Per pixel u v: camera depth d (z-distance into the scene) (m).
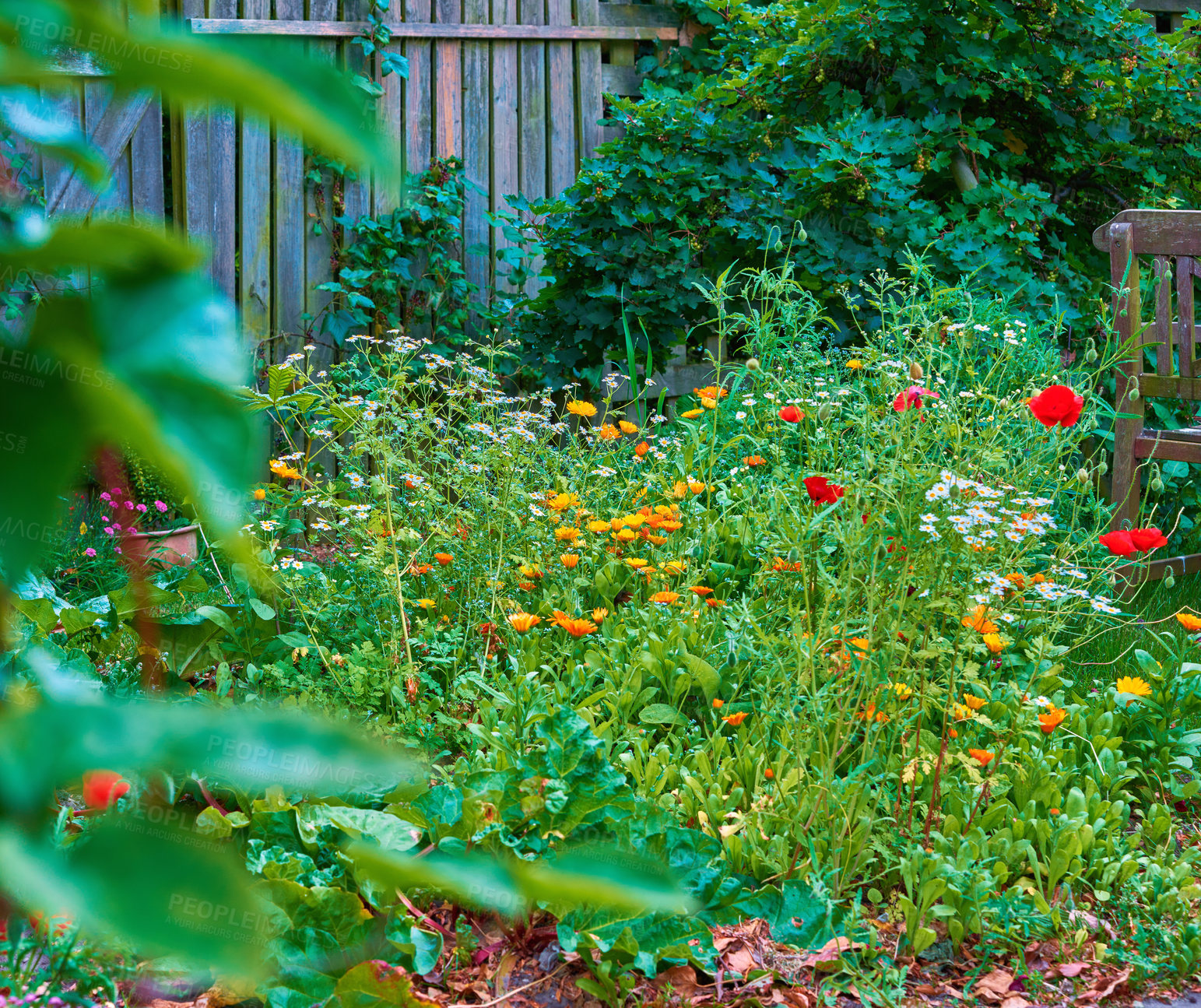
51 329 0.21
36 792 0.22
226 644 3.06
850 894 2.27
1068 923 2.23
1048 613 3.05
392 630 2.98
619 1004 1.91
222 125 4.88
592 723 2.79
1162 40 5.92
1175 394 4.10
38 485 0.20
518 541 3.38
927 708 2.57
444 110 5.49
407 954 1.95
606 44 5.98
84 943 1.48
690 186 5.36
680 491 3.61
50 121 0.25
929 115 5.57
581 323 5.38
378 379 3.75
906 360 3.73
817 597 3.07
